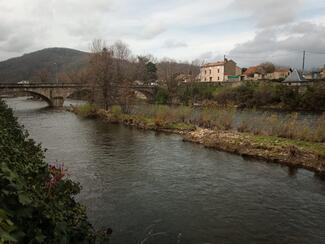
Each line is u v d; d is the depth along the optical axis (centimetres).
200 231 1299
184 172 2150
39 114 5919
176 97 7919
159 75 12394
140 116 4819
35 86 7119
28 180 760
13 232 390
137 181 1925
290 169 2258
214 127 3881
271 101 6850
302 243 1218
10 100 11325
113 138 3416
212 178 2027
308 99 6225
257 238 1252
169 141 3288
